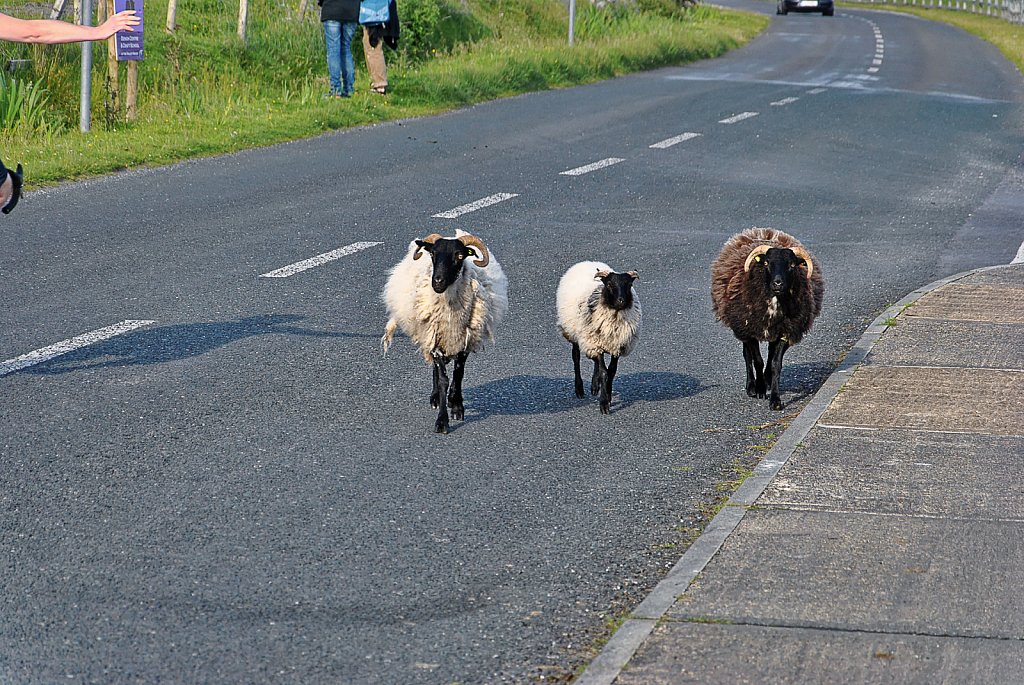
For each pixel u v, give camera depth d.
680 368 11.21
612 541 7.30
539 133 24.77
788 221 17.75
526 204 18.17
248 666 5.72
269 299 12.73
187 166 20.00
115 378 10.02
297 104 26.14
